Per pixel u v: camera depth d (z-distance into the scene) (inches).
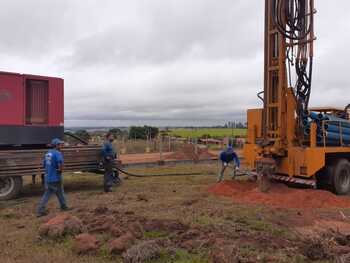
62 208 391.9
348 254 242.8
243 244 263.6
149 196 471.2
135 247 246.5
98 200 446.9
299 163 456.4
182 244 263.7
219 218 346.9
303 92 466.3
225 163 565.6
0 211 392.8
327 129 487.8
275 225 324.8
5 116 469.1
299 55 458.0
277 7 448.5
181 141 1686.8
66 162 497.4
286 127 463.2
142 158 1077.1
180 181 605.9
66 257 250.1
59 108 512.7
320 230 310.8
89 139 1018.7
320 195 429.7
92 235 285.4
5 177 457.4
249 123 510.9
